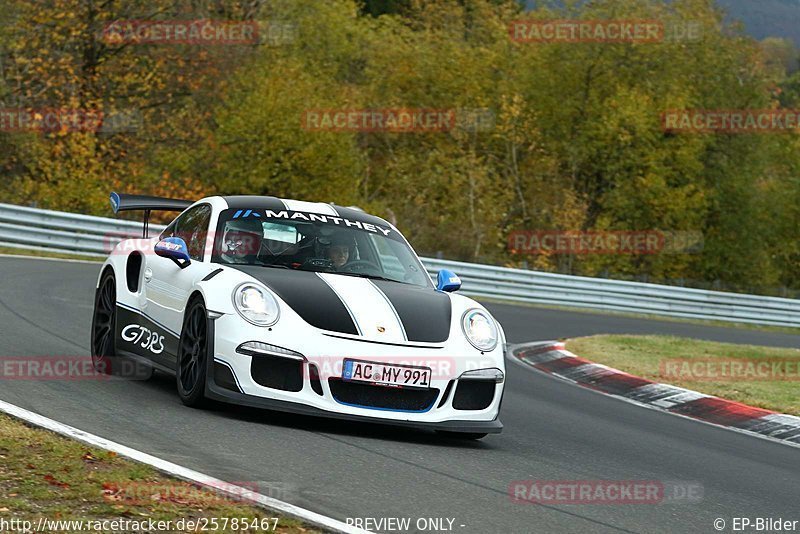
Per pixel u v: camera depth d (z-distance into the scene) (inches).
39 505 496.1
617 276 4411.9
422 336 792.9
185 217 980.6
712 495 733.9
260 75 4025.6
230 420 768.9
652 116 4904.0
